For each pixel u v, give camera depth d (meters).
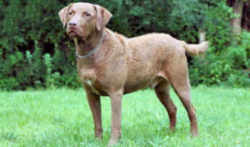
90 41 4.34
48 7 11.38
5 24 11.59
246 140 4.76
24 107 7.39
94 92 4.66
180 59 5.08
